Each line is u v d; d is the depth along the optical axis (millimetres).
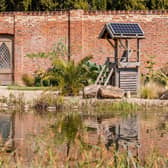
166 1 45125
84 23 35094
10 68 35750
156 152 11555
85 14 35125
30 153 13000
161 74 32969
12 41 35812
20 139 15812
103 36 31109
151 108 25453
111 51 35062
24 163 11062
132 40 34875
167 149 14531
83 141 15352
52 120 20922
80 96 28406
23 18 35438
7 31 35656
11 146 14469
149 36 35375
